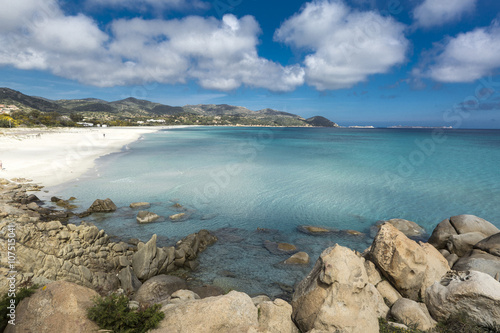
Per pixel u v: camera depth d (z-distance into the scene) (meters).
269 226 22.45
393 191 34.09
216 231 21.06
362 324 8.44
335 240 19.94
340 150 88.25
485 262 12.55
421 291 11.30
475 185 37.75
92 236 13.84
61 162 46.16
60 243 12.09
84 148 68.25
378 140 147.75
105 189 31.38
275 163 56.66
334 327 8.34
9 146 61.44
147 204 26.45
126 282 12.65
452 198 31.23
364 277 9.27
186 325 7.64
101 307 7.91
